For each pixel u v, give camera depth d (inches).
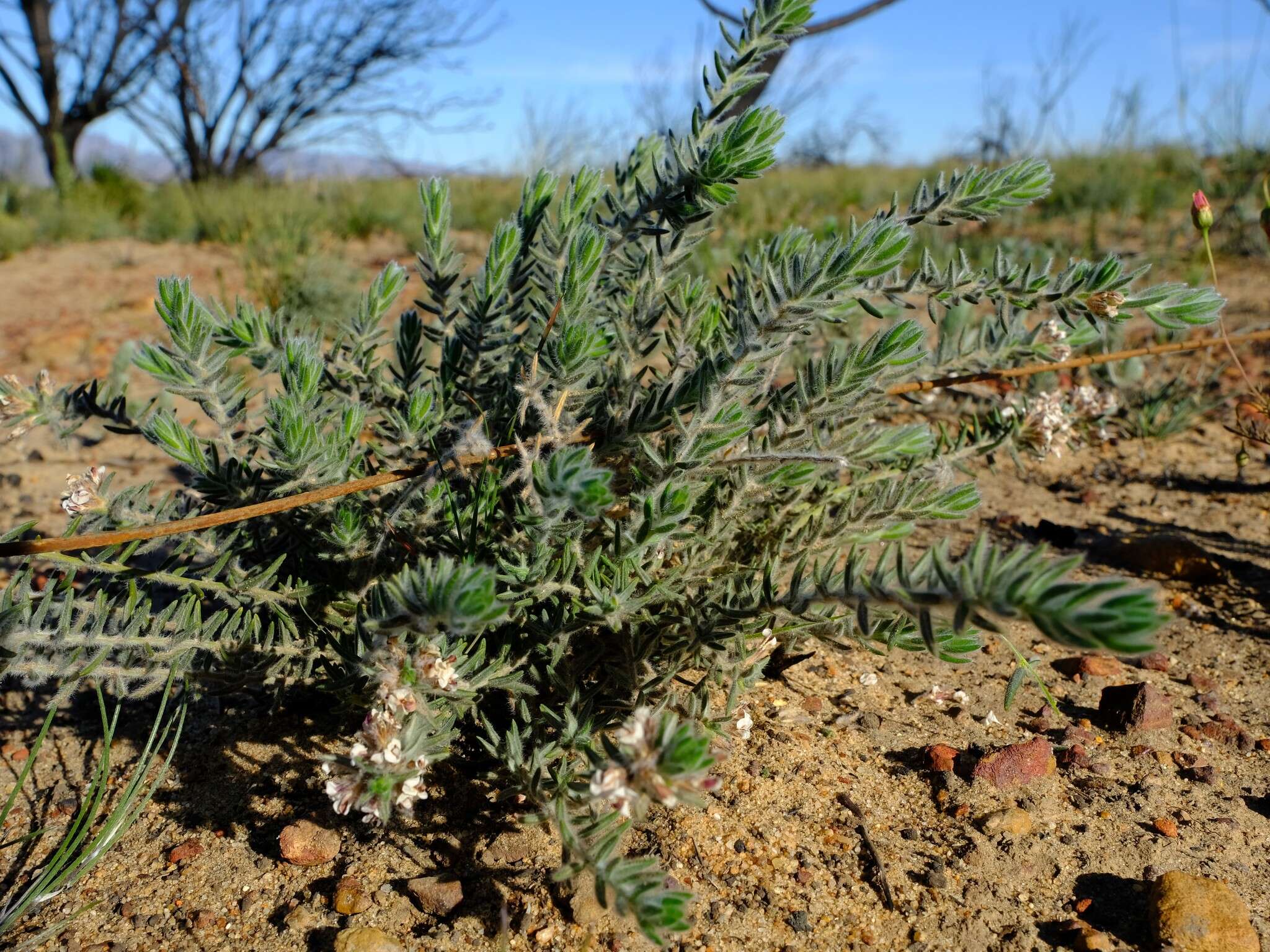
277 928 10.0
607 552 10.7
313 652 11.3
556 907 10.1
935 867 10.6
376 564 11.4
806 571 11.8
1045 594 6.4
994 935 9.9
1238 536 18.5
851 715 13.2
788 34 11.0
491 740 10.8
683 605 10.7
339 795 8.6
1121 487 21.1
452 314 12.9
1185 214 48.5
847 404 10.5
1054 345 13.7
